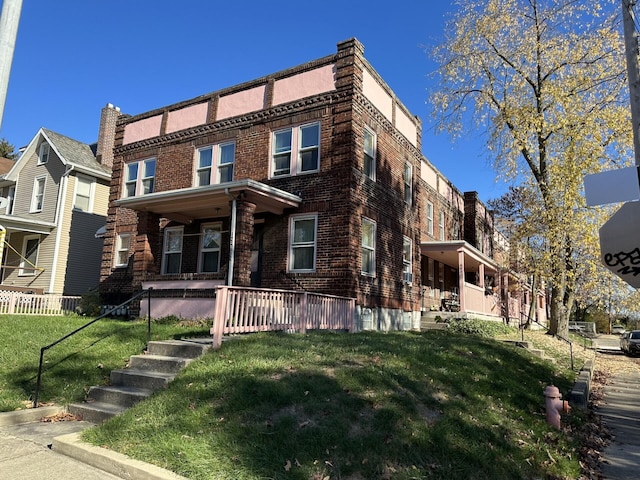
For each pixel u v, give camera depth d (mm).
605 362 17547
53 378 7488
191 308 12141
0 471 4422
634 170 4574
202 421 4977
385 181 15125
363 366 6656
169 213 14156
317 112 13531
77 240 22078
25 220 20562
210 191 11805
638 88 5133
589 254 16625
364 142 14109
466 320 16594
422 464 4484
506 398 7156
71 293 21562
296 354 7035
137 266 13562
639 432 7289
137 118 17688
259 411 5078
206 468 4141
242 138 14758
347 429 4824
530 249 18266
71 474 4383
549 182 16859
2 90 5266
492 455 4926
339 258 12453
